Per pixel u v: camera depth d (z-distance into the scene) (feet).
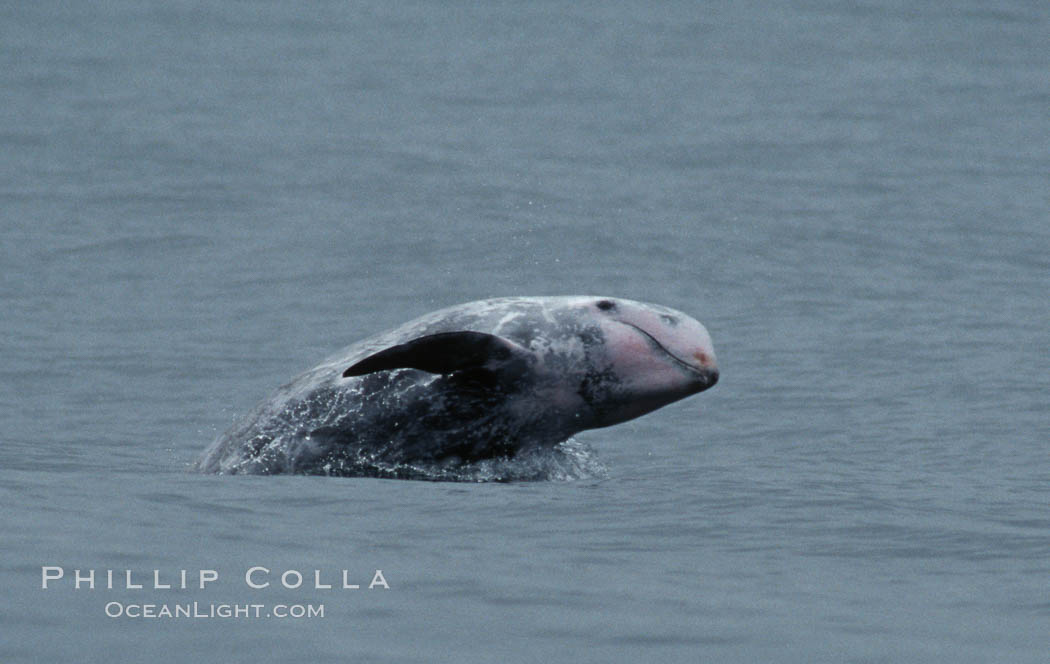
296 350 290.97
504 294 346.95
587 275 364.99
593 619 102.12
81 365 272.31
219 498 144.77
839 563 125.49
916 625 103.91
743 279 358.43
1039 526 141.79
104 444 215.31
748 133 623.77
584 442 209.56
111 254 383.65
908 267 374.63
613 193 479.82
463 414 182.80
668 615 104.01
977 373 263.90
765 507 147.95
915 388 253.44
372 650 92.43
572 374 184.75
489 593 108.17
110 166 522.88
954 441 214.90
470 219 431.02
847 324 309.63
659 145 592.60
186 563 112.68
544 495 154.81
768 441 218.18
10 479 152.56
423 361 173.47
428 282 357.20
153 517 131.85
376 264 374.63
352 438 180.75
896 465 197.47
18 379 260.83
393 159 543.39
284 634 94.68
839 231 419.13
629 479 175.83
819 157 565.12
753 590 113.60
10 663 85.87
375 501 147.13
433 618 100.63
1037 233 424.05
